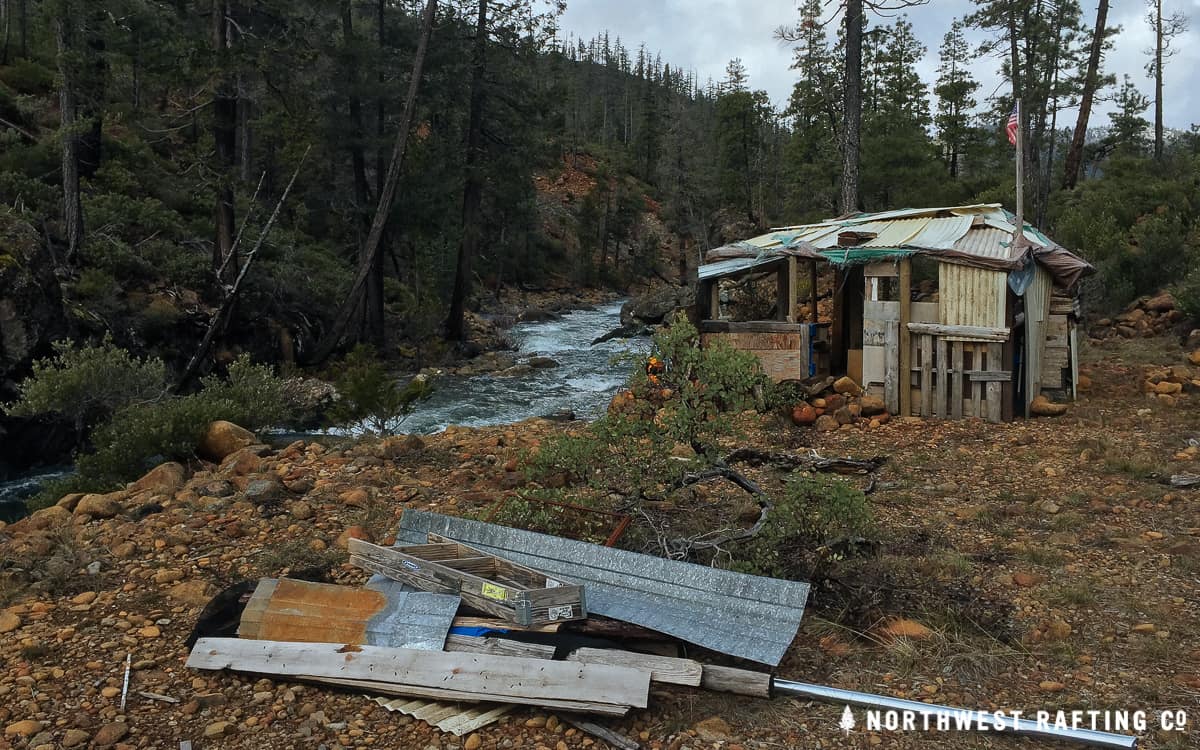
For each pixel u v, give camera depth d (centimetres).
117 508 721
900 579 541
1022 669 438
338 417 1159
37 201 1841
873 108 3562
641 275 6569
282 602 465
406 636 437
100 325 1525
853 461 848
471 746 371
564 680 394
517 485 795
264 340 1952
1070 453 885
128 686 423
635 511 596
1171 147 3869
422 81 2467
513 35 2564
